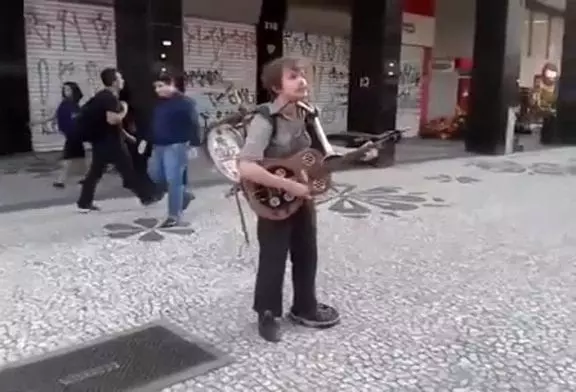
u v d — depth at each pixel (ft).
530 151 47.65
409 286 14.49
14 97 38.11
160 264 15.75
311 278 11.89
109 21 42.16
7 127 38.09
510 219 22.08
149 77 26.68
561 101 53.83
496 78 43.21
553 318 12.69
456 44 65.57
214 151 16.25
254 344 11.19
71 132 25.31
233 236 18.60
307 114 11.14
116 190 25.53
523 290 14.40
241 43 49.65
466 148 45.39
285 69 10.72
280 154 10.91
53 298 13.25
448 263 16.42
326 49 56.75
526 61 78.84
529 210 23.88
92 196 21.99
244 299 13.46
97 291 13.73
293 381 9.83
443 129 60.03
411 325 12.16
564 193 28.19
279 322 11.93
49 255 16.33
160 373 10.03
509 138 44.91
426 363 10.54
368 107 34.86
